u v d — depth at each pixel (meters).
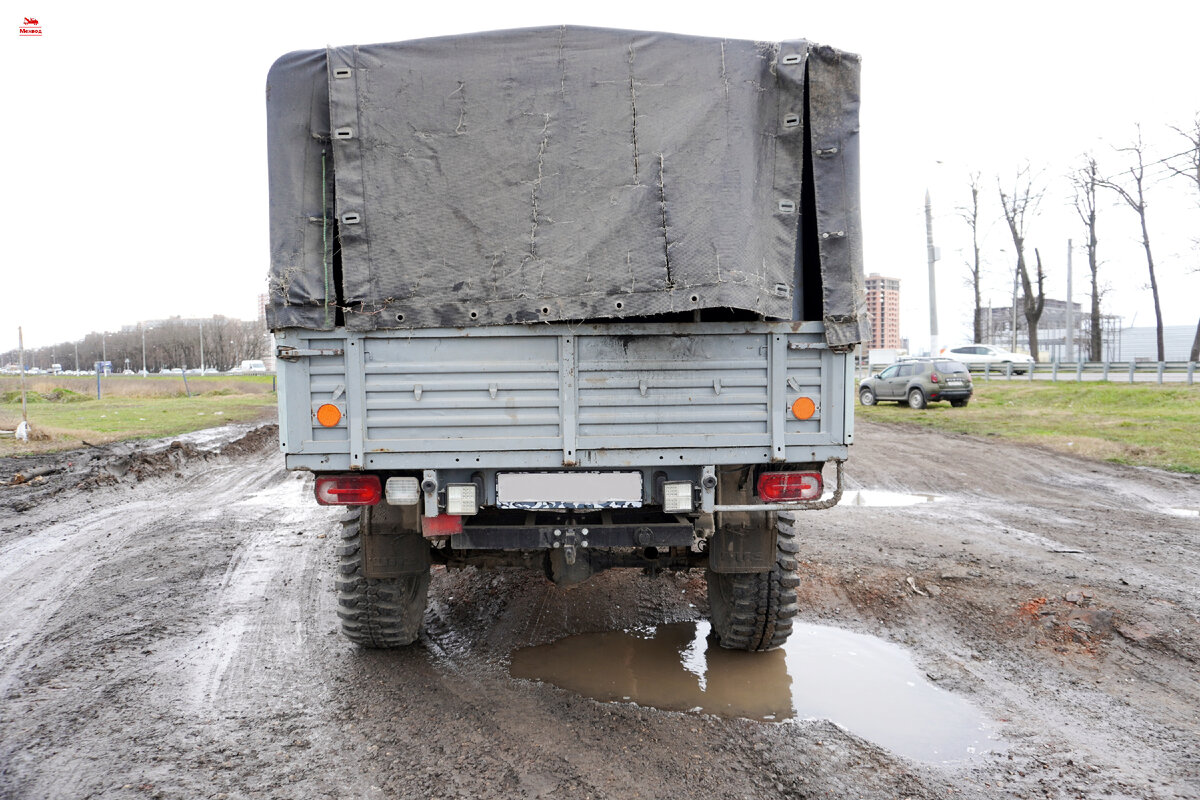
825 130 3.92
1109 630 5.09
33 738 3.66
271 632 5.18
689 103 3.79
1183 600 5.61
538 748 3.56
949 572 6.36
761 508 3.92
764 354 3.87
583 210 3.79
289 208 3.82
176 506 10.08
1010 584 6.04
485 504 3.92
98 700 4.09
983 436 16.91
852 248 3.91
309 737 3.66
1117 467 12.45
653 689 4.25
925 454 14.41
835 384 3.91
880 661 4.68
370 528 4.41
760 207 3.87
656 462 3.84
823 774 3.35
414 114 3.80
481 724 3.81
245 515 9.41
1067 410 20.88
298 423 3.83
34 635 5.13
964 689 4.28
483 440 3.82
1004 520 8.63
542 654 4.76
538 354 3.82
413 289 3.80
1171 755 3.55
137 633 5.16
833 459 3.93
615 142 3.79
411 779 3.28
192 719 3.86
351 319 3.79
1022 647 4.90
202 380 65.31
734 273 3.74
